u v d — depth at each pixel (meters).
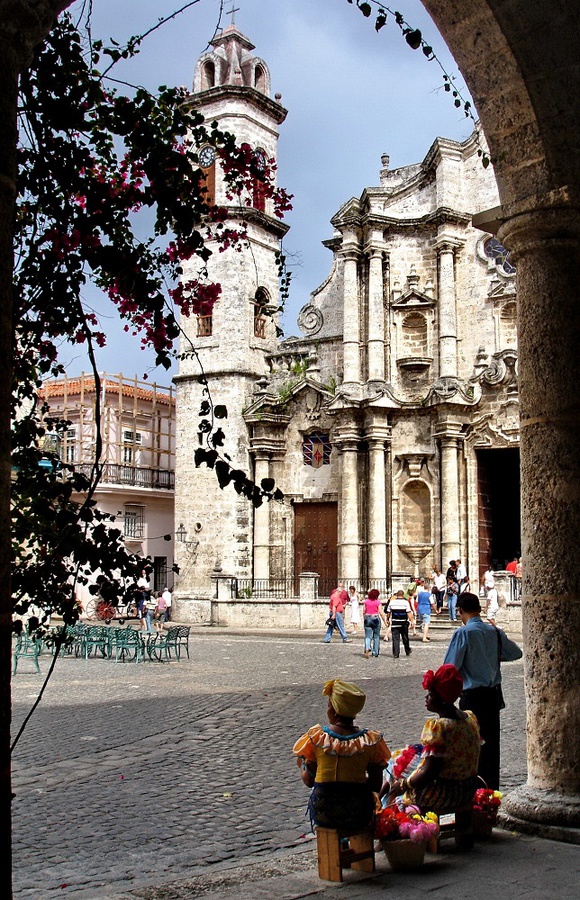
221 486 6.77
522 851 7.13
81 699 18.38
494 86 7.73
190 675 22.61
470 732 7.49
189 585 44.44
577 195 7.70
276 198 7.96
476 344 42.22
